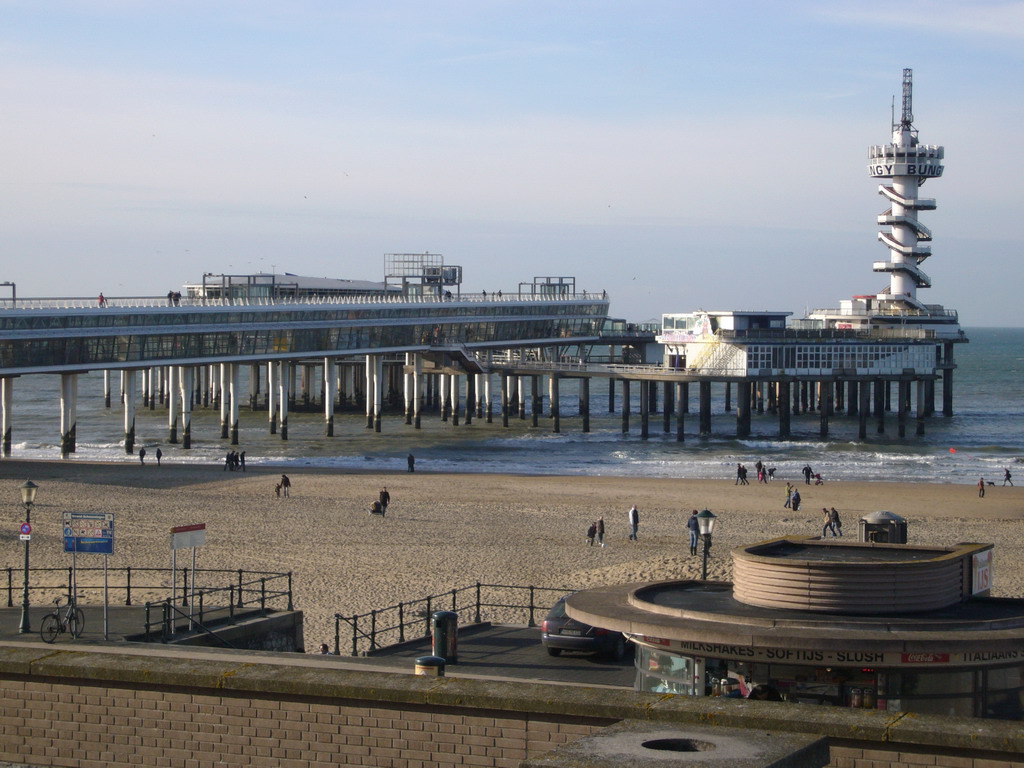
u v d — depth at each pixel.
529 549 59.53
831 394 183.38
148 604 31.86
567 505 79.50
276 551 57.38
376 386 144.50
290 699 13.62
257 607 38.88
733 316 133.25
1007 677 17.53
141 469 97.00
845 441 132.00
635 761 9.70
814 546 21.44
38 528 63.28
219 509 73.31
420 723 13.20
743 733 10.52
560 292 176.25
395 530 66.12
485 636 35.78
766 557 19.80
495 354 162.12
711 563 48.41
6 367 103.06
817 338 132.50
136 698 14.15
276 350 128.75
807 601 18.73
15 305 104.50
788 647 17.42
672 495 86.12
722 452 121.62
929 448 127.31
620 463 110.88
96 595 43.59
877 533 24.59
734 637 17.67
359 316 137.62
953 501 85.00
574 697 12.77
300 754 13.61
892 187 155.75
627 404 138.88
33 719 14.40
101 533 31.08
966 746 11.77
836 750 12.05
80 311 107.69
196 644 31.83
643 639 18.73
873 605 18.55
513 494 85.25
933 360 137.12
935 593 18.78
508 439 135.88
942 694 17.41
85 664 14.30
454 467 106.38
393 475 96.38
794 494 79.50
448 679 13.54
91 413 184.12
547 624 32.25
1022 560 56.97
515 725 12.91
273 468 101.38
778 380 132.00
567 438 137.50
